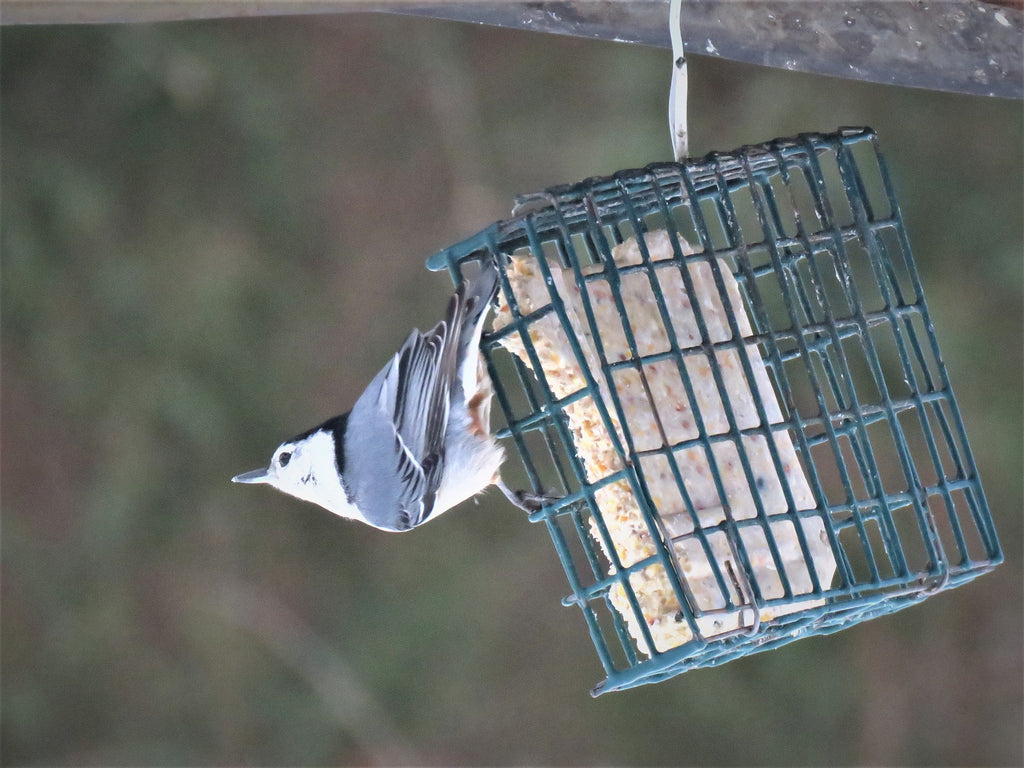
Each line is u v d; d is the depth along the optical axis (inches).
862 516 222.7
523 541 533.6
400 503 251.1
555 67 545.3
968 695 514.9
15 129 536.1
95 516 521.0
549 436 240.5
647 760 514.6
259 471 285.6
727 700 515.5
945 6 219.5
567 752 516.4
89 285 527.5
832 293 427.8
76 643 522.3
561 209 213.6
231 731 521.0
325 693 524.7
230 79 548.7
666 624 214.1
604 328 220.8
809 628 222.8
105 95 541.0
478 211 540.7
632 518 218.4
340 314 539.8
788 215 425.4
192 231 536.1
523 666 528.4
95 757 513.7
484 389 254.7
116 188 536.1
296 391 529.0
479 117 551.8
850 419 228.1
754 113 504.1
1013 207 487.8
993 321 480.1
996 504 478.6
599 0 216.2
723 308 222.4
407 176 553.9
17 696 514.9
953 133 497.7
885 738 509.4
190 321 524.7
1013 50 219.6
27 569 522.9
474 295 227.0
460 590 532.7
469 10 212.7
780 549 215.0
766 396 223.3
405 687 528.1
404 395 249.8
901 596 216.4
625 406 217.3
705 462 216.5
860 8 219.3
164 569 527.5
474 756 519.2
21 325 528.4
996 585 514.0
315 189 550.9
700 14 219.9
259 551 533.0
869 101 500.4
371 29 566.9
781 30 221.9
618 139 515.8
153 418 521.0
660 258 221.9
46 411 527.2
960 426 221.5
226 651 526.6
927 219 488.1
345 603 533.6
